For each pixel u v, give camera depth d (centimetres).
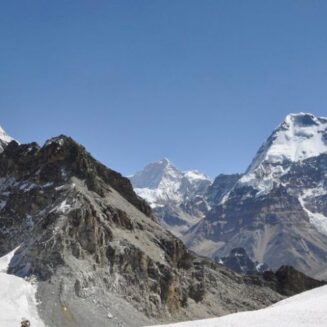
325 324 6819
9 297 11644
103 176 19875
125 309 13362
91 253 14412
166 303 15475
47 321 11419
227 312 18425
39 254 13375
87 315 12162
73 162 17338
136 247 15625
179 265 18612
